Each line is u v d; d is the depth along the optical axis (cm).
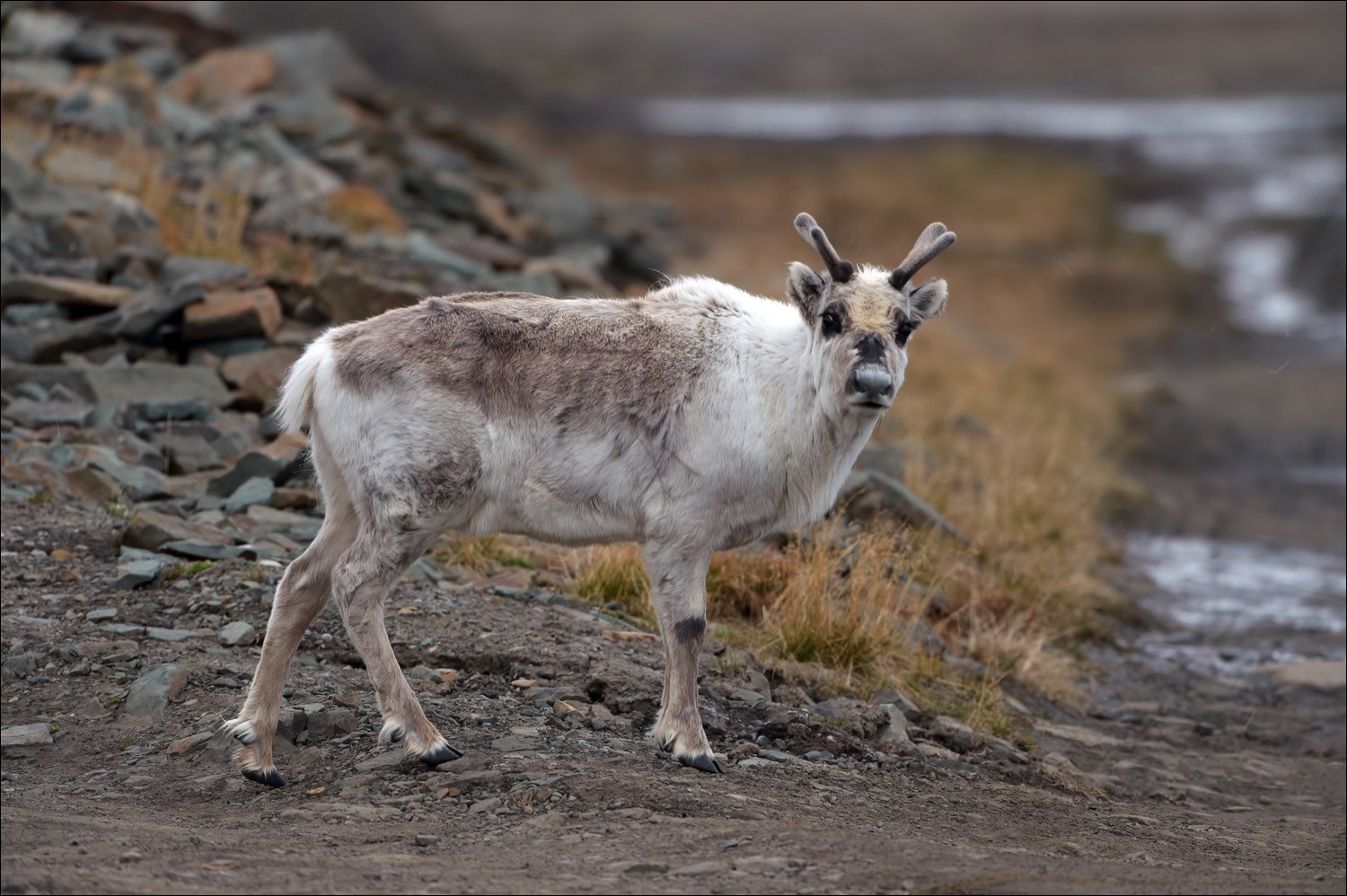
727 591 2783
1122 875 1569
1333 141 15362
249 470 2931
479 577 2670
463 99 15475
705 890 1395
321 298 3722
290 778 1792
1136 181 12825
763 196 11106
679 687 1919
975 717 2514
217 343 3503
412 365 1828
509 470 1877
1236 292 9112
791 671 2462
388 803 1702
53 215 3912
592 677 2178
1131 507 4703
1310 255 10025
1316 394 6519
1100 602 3616
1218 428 5897
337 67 7062
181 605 2334
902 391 4984
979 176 12156
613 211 8175
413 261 4591
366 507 1814
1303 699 3105
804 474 1969
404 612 2372
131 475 2875
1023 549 3719
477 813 1667
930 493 3753
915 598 2995
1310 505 4856
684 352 1944
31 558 2477
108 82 5062
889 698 2462
